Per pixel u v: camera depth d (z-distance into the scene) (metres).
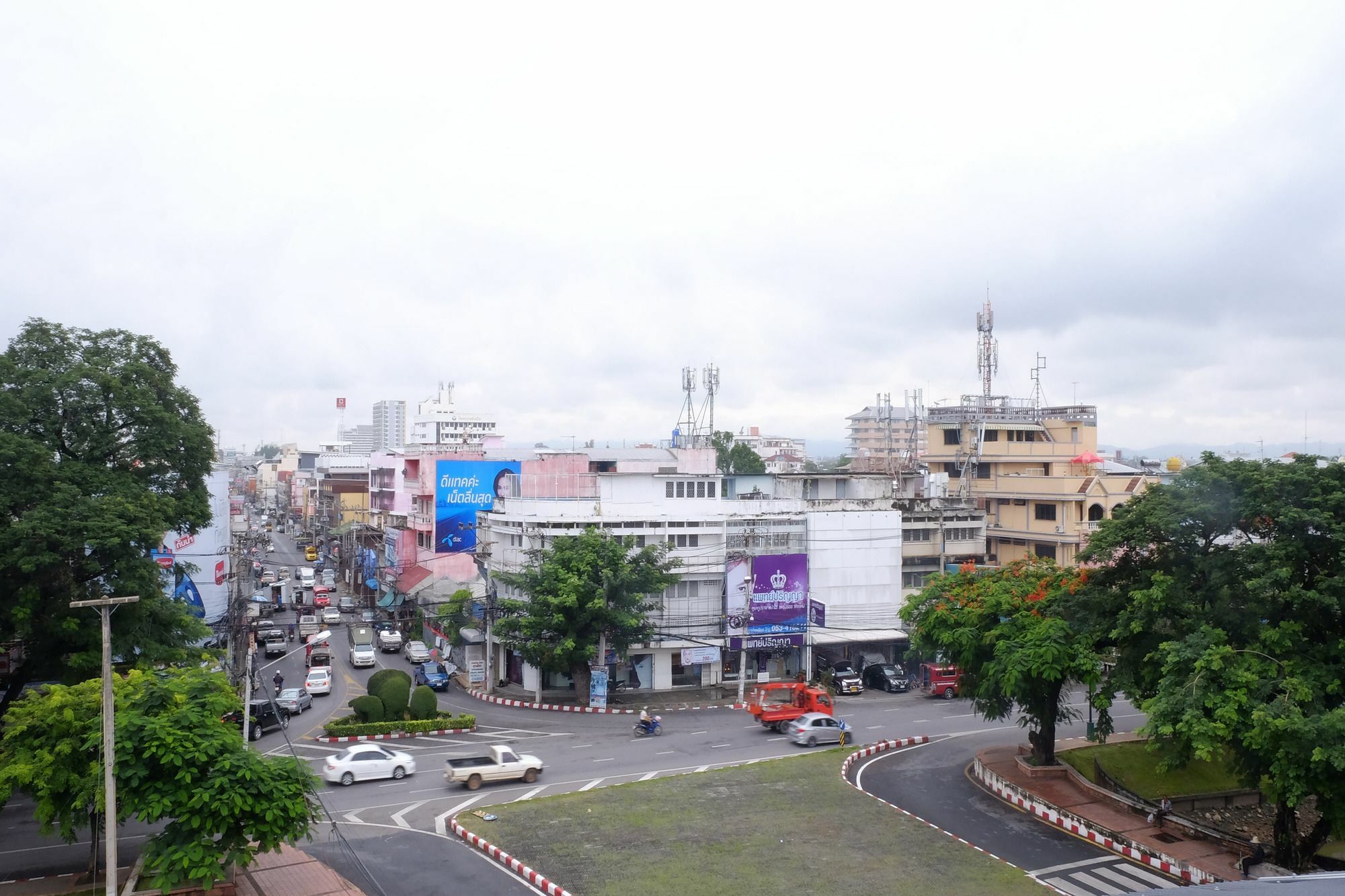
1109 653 33.81
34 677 32.84
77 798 23.36
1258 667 25.81
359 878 25.53
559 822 30.31
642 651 53.94
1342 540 25.81
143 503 33.44
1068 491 66.88
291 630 70.44
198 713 23.33
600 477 54.75
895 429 169.25
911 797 34.34
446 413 149.88
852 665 59.59
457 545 67.19
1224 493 28.72
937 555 65.81
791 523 57.91
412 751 40.50
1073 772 35.97
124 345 37.75
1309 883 14.83
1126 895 15.28
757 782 35.38
